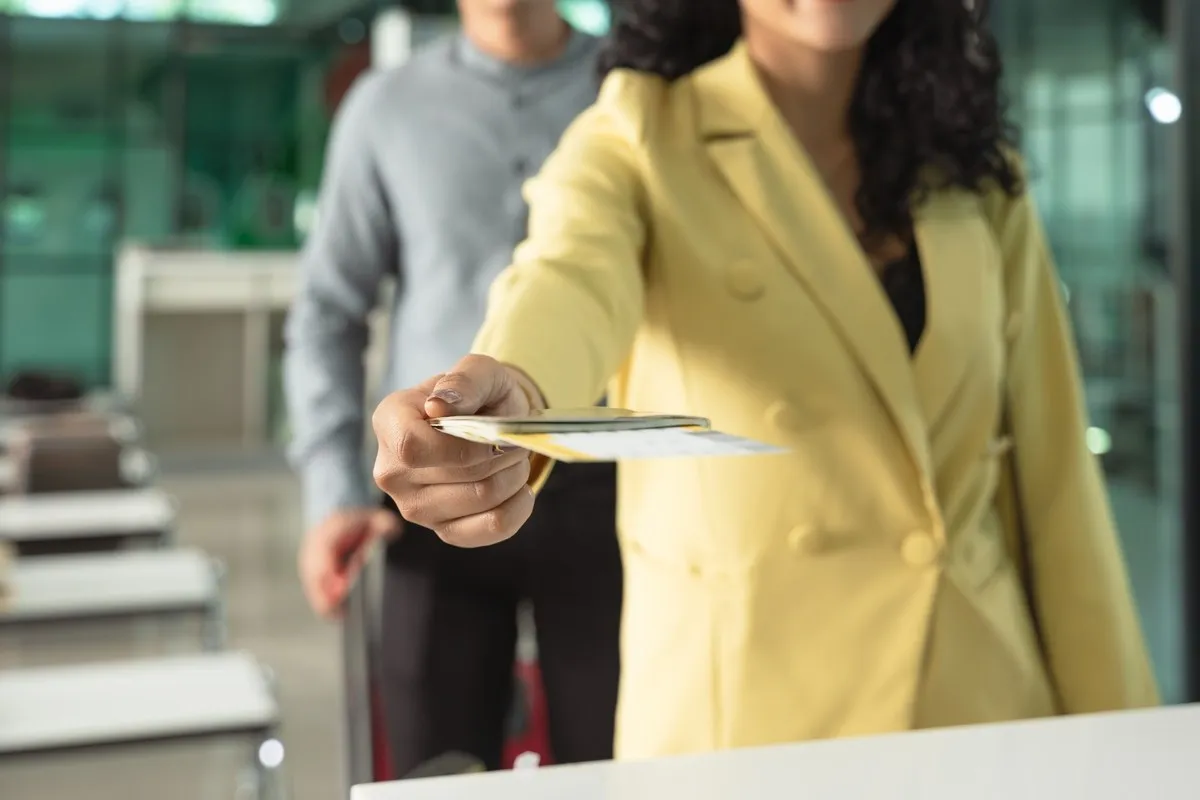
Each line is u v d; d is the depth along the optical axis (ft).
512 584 7.03
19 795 13.60
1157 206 11.64
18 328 43.27
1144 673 4.50
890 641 4.00
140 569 14.25
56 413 29.66
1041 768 2.80
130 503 18.04
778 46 4.35
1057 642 4.43
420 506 2.61
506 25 7.09
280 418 39.93
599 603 6.96
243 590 23.82
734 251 4.07
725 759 2.86
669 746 4.11
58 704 9.49
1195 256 11.39
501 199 7.12
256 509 32.91
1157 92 11.61
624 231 3.93
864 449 4.03
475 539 2.64
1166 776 2.76
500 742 7.30
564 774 2.77
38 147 43.39
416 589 7.02
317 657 19.27
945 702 4.03
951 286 4.21
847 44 4.09
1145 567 12.23
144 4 43.62
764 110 4.21
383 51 25.67
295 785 13.74
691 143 4.23
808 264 4.05
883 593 4.02
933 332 4.16
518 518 2.64
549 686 7.14
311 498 7.46
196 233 44.19
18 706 9.42
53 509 17.54
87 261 43.65
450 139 7.18
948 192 4.39
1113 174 11.92
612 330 3.57
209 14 43.88
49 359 43.47
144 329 39.42
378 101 7.37
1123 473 12.19
